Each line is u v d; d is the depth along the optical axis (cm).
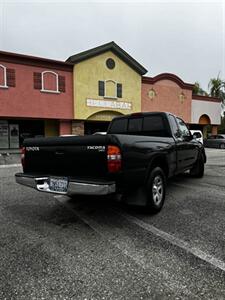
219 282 250
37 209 491
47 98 1784
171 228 388
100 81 1984
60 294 234
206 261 289
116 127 632
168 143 518
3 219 434
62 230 385
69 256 304
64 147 394
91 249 322
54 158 407
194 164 754
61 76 1825
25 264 286
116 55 2052
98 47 1933
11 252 314
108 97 2025
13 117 1706
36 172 434
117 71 2062
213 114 2822
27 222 420
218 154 1791
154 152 443
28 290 239
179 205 506
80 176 381
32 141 434
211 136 2642
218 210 474
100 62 1977
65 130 1911
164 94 2380
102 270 273
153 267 278
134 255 305
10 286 245
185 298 227
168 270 272
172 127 578
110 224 409
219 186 680
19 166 1105
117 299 227
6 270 273
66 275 264
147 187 429
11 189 654
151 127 581
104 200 550
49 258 299
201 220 421
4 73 1630
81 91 1905
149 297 229
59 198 568
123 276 262
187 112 2564
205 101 2747
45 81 1769
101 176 363
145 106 2266
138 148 397
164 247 325
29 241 346
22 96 1694
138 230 382
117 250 319
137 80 2175
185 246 327
